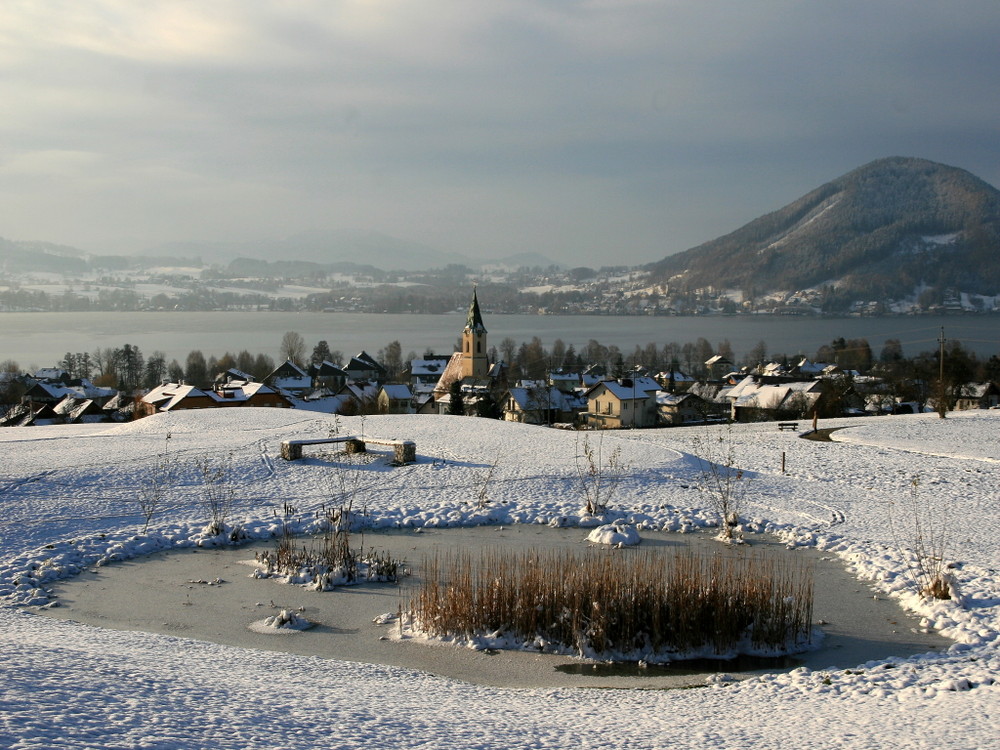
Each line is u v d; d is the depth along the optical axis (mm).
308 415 60750
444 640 21016
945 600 23406
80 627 20703
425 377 149875
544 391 106438
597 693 17391
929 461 50531
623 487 40500
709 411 111688
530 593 21266
